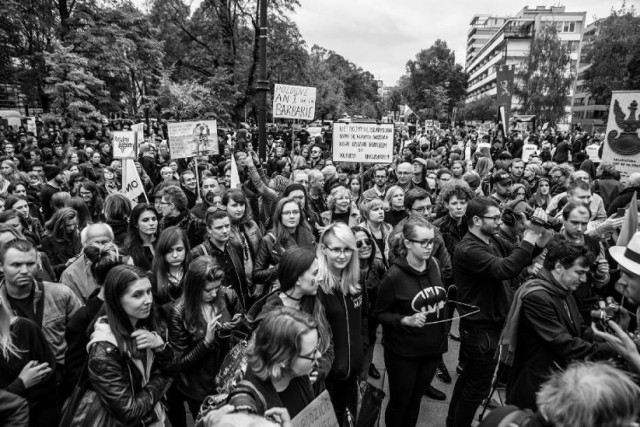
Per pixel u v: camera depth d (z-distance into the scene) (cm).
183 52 3183
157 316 326
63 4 2611
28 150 1358
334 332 319
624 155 706
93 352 244
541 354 290
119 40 2516
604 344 271
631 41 4975
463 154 1652
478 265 340
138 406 248
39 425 268
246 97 3012
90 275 405
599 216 610
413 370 344
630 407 153
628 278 277
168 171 853
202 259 329
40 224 693
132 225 458
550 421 166
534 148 1459
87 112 2130
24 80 2611
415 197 508
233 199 492
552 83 6412
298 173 750
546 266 298
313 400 234
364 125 738
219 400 240
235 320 324
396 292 341
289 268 292
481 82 12250
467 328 361
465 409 356
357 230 416
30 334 270
